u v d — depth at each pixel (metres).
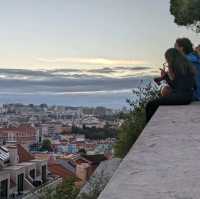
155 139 5.77
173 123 6.65
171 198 3.91
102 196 3.92
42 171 78.00
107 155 12.00
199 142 5.61
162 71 8.64
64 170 79.88
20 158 77.19
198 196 3.96
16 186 66.62
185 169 4.61
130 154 5.13
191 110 7.67
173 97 8.27
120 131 11.88
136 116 11.73
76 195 8.84
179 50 8.73
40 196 9.27
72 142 116.25
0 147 74.88
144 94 11.89
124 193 3.99
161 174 4.48
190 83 8.35
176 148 5.34
